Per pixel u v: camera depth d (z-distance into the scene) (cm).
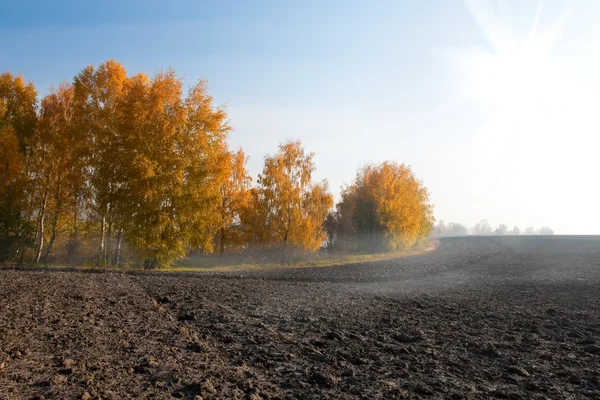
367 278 2444
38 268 2261
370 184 5669
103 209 2758
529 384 633
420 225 6147
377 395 584
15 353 682
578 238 8544
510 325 1104
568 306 1436
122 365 669
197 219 2802
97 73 2972
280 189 3822
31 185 3012
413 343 898
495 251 5406
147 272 2334
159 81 2797
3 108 2975
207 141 2845
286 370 689
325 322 1098
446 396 587
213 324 1012
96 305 1143
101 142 2750
